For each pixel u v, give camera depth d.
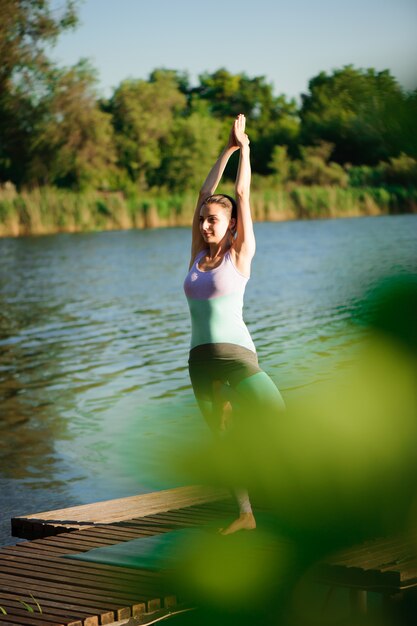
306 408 5.28
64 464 8.32
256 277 23.91
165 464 8.03
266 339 14.58
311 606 4.76
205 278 4.66
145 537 5.40
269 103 75.25
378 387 3.74
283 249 31.22
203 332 4.70
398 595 4.48
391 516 4.94
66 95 49.84
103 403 10.76
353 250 28.47
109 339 15.27
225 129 73.25
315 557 4.73
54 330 16.33
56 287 22.88
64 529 5.79
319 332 14.98
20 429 9.64
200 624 4.65
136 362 13.26
